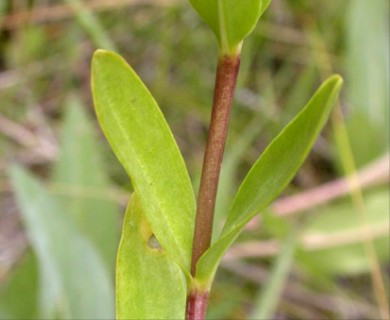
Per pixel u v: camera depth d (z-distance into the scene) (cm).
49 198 27
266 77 42
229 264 37
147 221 13
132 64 43
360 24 39
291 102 39
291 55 42
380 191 37
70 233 26
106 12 42
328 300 38
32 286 27
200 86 41
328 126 43
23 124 41
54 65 42
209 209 14
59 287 26
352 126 37
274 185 13
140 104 13
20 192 26
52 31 42
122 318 14
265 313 28
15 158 40
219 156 13
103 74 12
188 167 41
